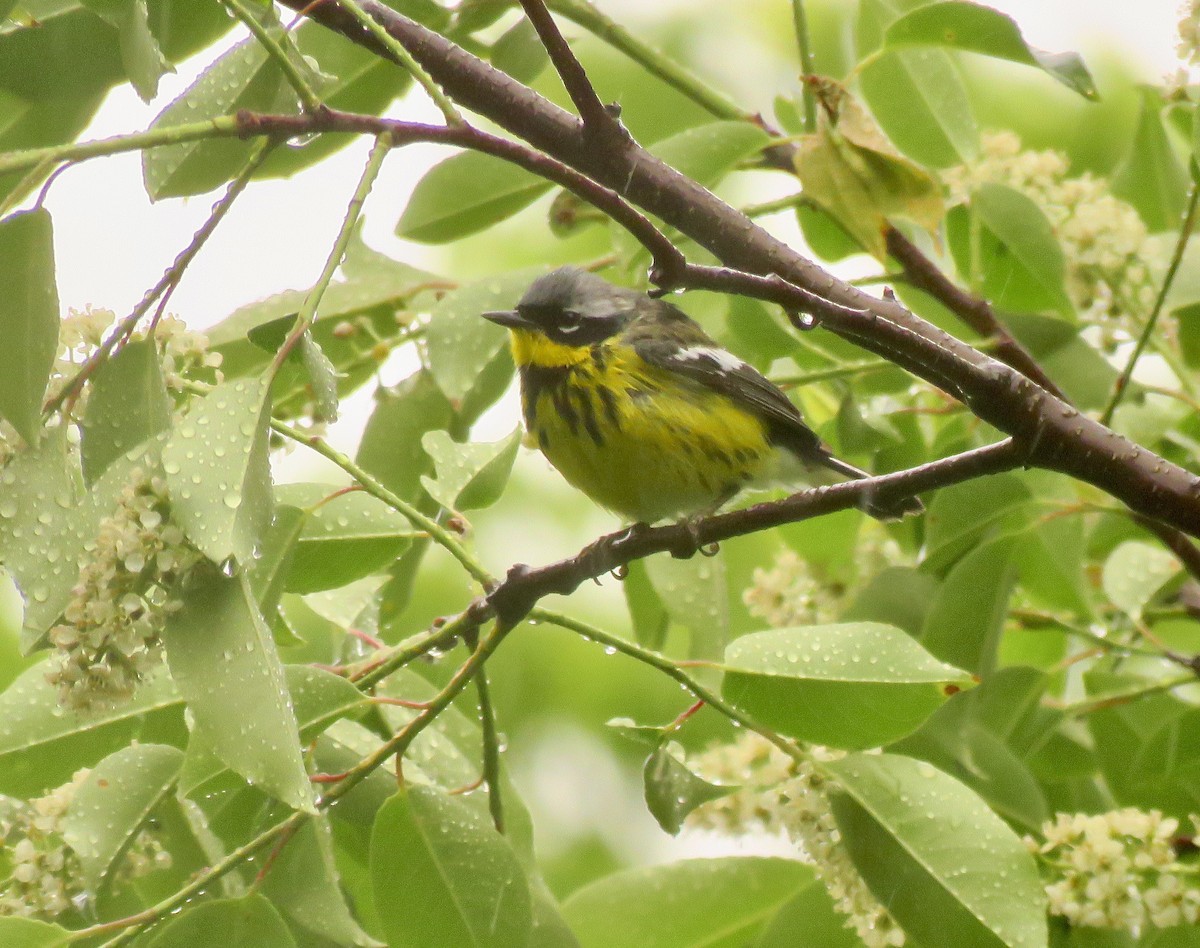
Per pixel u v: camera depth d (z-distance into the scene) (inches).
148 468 250.2
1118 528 456.1
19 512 262.5
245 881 324.2
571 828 579.2
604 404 433.4
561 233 444.5
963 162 449.1
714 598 414.3
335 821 347.9
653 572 414.0
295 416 426.3
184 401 333.1
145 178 311.9
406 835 308.5
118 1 272.4
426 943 306.8
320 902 310.3
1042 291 431.2
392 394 430.0
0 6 277.0
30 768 331.0
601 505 462.0
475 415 445.1
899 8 454.6
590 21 434.9
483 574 317.7
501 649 589.9
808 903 372.8
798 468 450.0
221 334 412.5
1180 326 439.5
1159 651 417.4
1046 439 294.0
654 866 386.9
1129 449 293.4
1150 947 347.9
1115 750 398.9
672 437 432.8
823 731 315.0
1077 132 572.1
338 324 430.6
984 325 412.5
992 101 573.9
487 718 334.0
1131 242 416.5
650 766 311.4
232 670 242.8
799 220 457.7
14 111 313.9
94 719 331.3
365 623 406.3
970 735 381.7
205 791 299.6
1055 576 410.9
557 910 350.3
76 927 312.3
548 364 438.9
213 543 235.1
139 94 272.7
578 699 589.0
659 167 348.2
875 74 453.7
